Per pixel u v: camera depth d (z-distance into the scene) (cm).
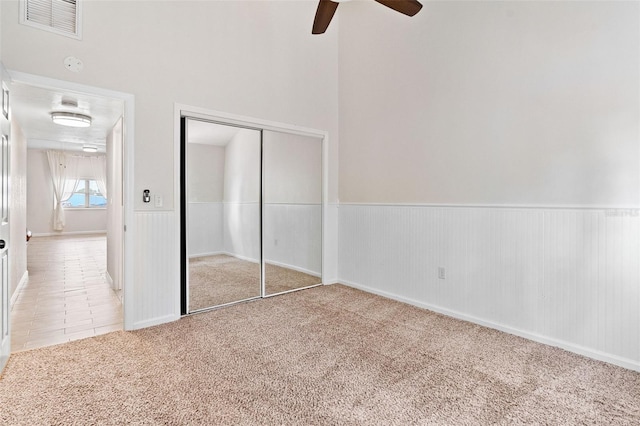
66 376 196
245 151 348
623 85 208
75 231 986
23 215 421
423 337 256
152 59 276
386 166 362
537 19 246
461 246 295
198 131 314
